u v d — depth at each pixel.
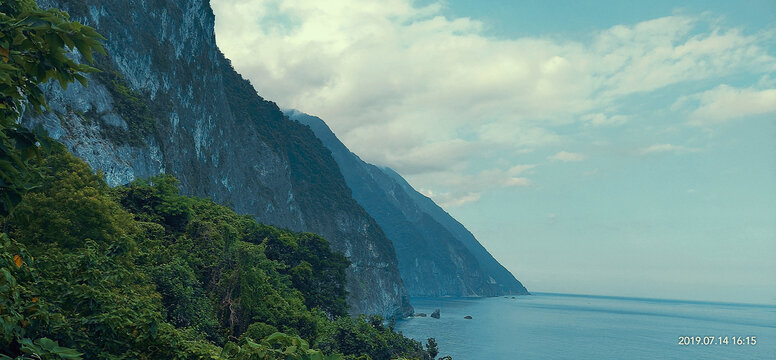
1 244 7.78
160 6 136.12
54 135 77.81
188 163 133.38
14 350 7.57
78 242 28.98
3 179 6.46
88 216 30.23
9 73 6.04
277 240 69.25
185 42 150.12
